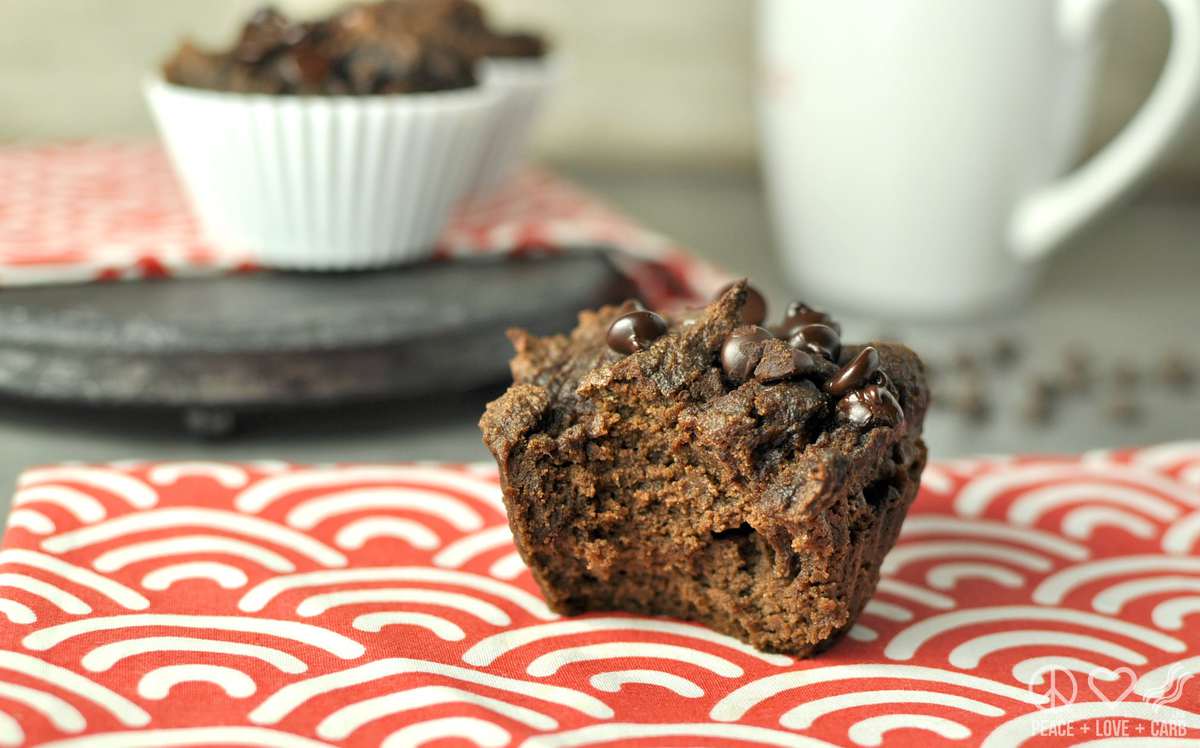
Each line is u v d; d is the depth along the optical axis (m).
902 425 0.39
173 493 0.42
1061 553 0.41
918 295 0.55
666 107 0.70
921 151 0.53
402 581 0.40
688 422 0.38
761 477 0.38
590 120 0.70
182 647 0.37
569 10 0.68
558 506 0.39
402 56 0.49
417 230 0.50
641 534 0.39
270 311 0.46
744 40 0.69
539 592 0.40
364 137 0.47
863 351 0.38
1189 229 0.68
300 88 0.47
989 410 0.50
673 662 0.38
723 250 0.61
